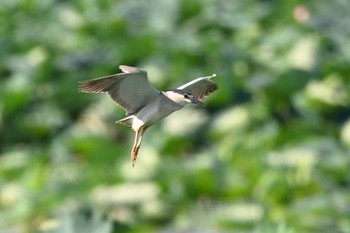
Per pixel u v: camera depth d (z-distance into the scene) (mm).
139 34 20078
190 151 17047
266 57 19375
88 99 18609
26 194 15742
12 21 21828
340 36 19766
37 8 22391
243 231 14555
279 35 20141
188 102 9945
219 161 15938
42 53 19625
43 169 16484
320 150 16297
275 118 17859
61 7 22531
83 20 21016
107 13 21562
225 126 17281
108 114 17953
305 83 18156
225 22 21016
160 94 9938
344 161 15953
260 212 14758
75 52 19719
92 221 10438
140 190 15500
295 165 15781
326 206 14555
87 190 15602
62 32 20875
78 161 17047
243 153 16219
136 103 9953
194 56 19109
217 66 18969
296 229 14219
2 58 19812
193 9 21375
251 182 15672
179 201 15438
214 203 15539
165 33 20266
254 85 18031
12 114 18453
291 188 15539
